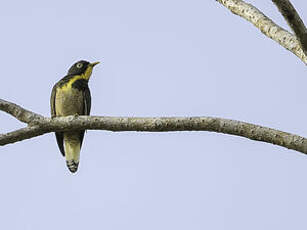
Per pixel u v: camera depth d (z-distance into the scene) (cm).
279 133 807
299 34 732
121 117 880
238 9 872
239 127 820
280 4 709
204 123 834
